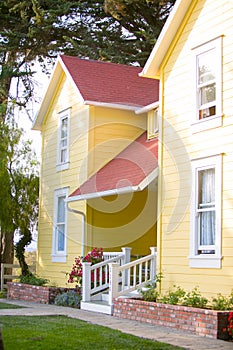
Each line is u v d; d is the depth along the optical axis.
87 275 18.03
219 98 14.84
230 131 14.45
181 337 12.51
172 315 13.82
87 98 20.61
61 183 22.39
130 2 26.77
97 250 19.17
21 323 13.79
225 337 12.45
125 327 13.82
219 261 14.20
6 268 27.27
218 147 14.76
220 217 14.34
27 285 21.36
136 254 20.48
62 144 22.81
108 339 11.76
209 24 15.42
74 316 15.74
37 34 28.03
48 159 23.73
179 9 16.06
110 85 21.91
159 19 28.22
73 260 20.94
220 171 14.54
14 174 24.23
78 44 28.55
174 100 16.55
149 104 21.05
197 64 15.75
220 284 14.12
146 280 17.22
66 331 12.64
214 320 12.52
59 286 21.75
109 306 16.34
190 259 15.18
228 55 14.73
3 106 24.59
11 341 11.23
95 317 15.64
